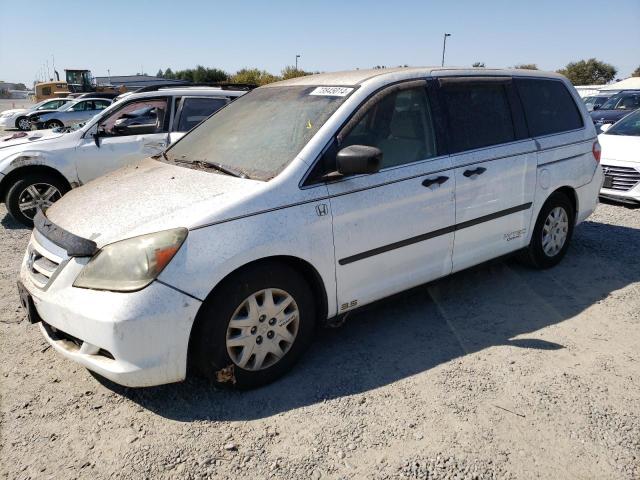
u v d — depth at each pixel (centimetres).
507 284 459
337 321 340
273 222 295
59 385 319
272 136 347
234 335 295
